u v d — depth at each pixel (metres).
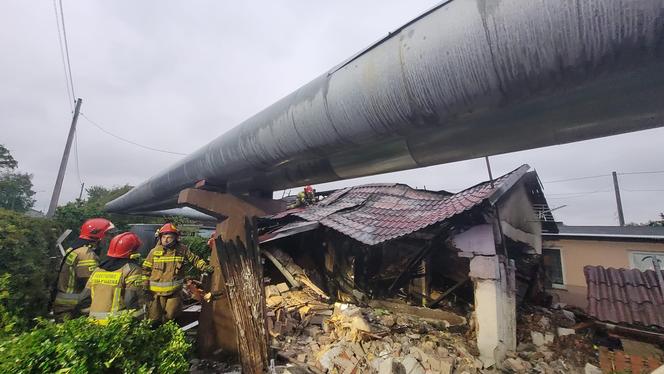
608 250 9.85
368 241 6.38
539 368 4.90
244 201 4.12
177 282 3.87
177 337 2.78
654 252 9.12
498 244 5.83
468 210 5.57
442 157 1.76
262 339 3.81
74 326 2.46
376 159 2.06
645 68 0.90
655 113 1.04
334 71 1.66
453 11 1.12
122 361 2.39
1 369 1.98
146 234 10.22
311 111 1.75
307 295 6.93
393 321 5.55
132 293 3.24
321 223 8.10
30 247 4.12
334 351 4.39
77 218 9.71
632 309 5.37
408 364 4.22
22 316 3.42
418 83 1.24
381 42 1.42
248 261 4.07
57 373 2.03
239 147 2.61
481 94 1.12
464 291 6.93
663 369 1.19
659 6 0.73
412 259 6.96
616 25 0.80
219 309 3.92
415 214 7.12
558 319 6.98
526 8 0.92
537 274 8.45
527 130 1.32
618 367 4.78
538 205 8.59
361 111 1.49
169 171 4.34
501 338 5.07
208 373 3.58
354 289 7.56
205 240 10.70
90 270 3.79
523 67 0.99
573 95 1.10
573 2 0.84
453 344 5.14
